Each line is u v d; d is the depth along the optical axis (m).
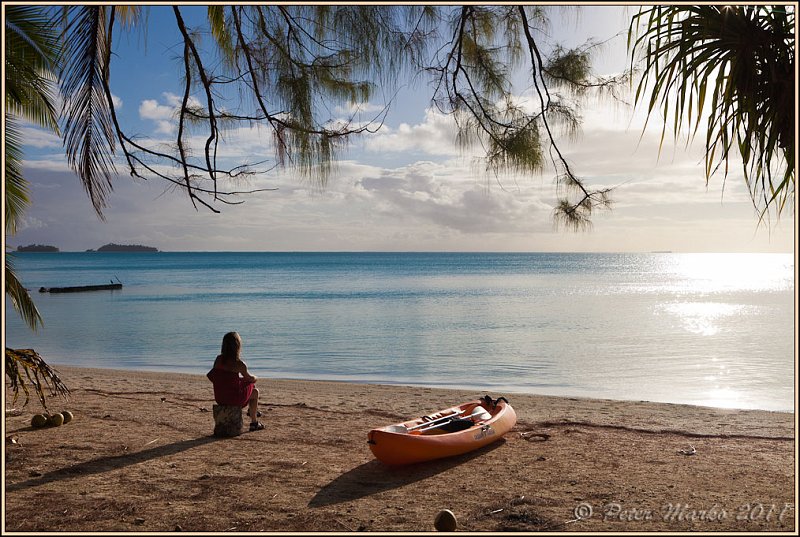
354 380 13.98
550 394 12.27
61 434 7.32
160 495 5.18
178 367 15.86
